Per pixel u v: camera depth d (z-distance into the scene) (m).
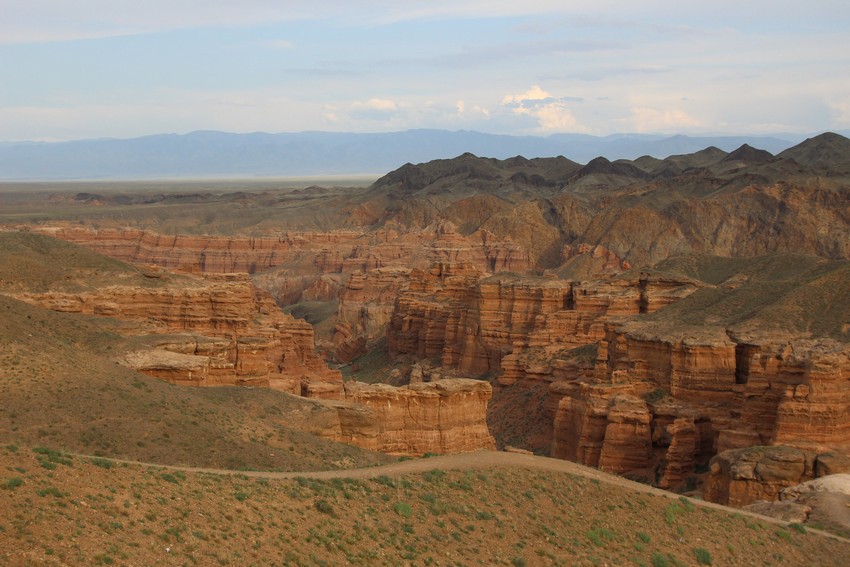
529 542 49.88
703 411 96.38
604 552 51.75
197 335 100.06
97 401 64.56
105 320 95.81
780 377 92.00
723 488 81.62
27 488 35.47
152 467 44.47
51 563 31.38
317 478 50.88
